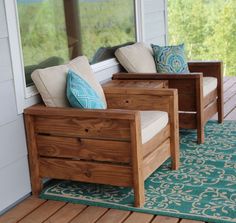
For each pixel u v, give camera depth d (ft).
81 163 9.79
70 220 8.98
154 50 14.64
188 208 9.04
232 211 8.77
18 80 9.85
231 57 26.25
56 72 10.41
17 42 9.78
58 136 9.91
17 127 9.90
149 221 8.71
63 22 11.84
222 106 14.92
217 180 10.33
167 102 11.06
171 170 11.15
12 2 9.61
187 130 14.48
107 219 8.91
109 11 14.03
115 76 13.65
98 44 13.53
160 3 17.19
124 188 10.26
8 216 9.35
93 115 9.33
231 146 12.67
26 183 10.25
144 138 9.49
